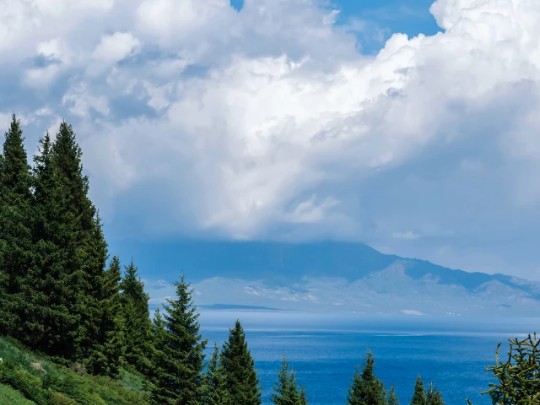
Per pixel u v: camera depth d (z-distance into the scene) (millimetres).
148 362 66812
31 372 43219
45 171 61906
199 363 64062
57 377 45188
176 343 64125
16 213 57938
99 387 53875
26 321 55344
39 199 61156
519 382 13984
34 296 55625
